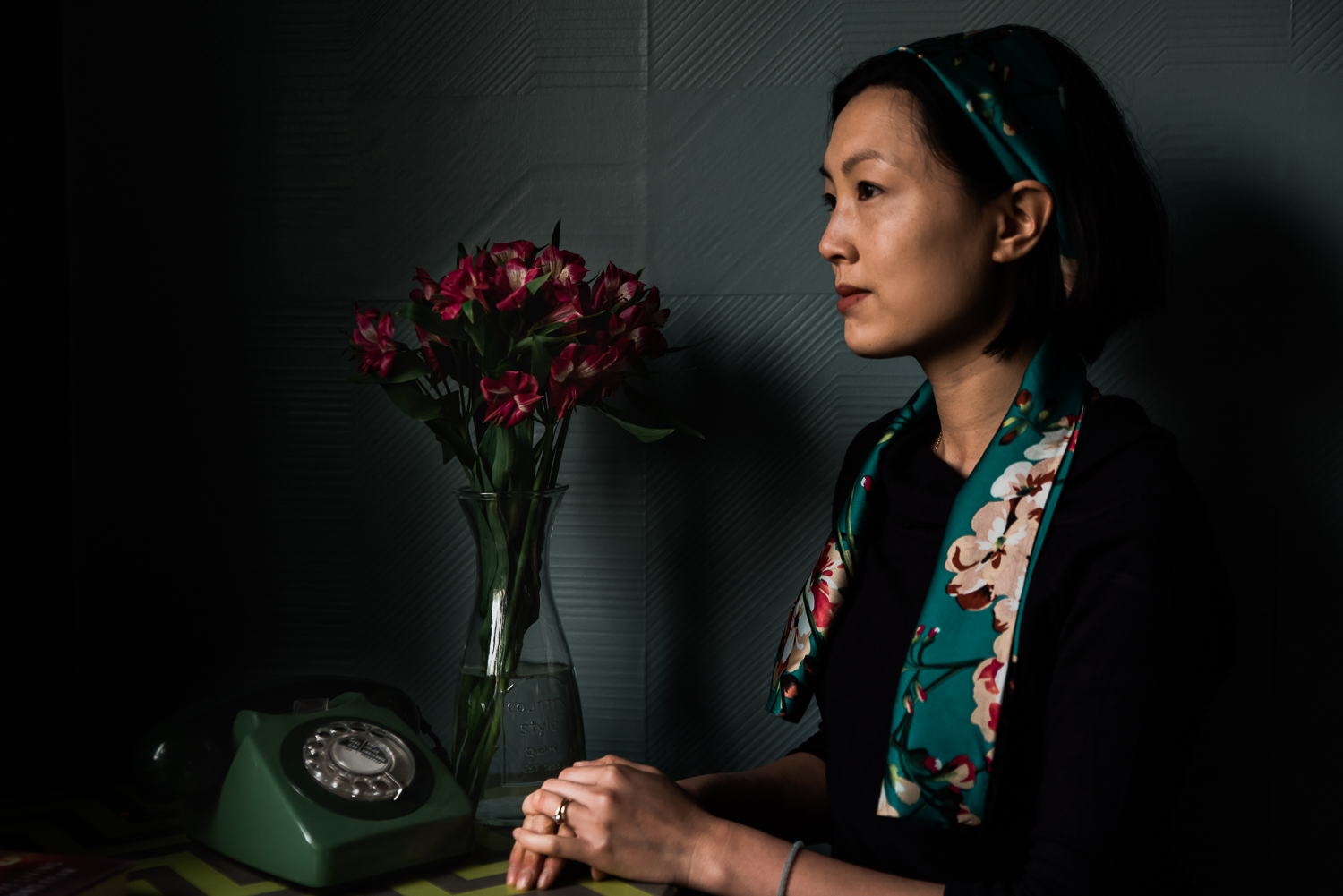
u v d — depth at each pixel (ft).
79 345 4.10
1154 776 2.22
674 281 3.92
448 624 4.12
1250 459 3.71
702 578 4.00
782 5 3.82
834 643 2.96
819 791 3.18
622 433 4.00
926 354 2.74
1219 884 3.78
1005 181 2.51
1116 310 2.63
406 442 4.09
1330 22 3.58
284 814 2.60
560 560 4.06
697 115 3.88
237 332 4.08
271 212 4.04
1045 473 2.49
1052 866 2.20
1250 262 3.67
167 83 4.03
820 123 3.82
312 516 4.12
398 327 4.04
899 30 3.77
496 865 2.81
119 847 2.93
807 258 3.86
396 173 4.00
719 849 2.58
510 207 3.97
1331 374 3.65
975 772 2.35
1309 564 3.70
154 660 4.17
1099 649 2.29
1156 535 2.32
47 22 3.96
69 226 4.09
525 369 3.05
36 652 3.90
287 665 4.16
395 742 2.93
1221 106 3.64
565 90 3.92
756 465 3.95
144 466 4.13
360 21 3.97
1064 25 3.69
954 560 2.52
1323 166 3.61
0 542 3.68
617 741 4.08
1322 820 3.73
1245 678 3.74
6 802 3.27
